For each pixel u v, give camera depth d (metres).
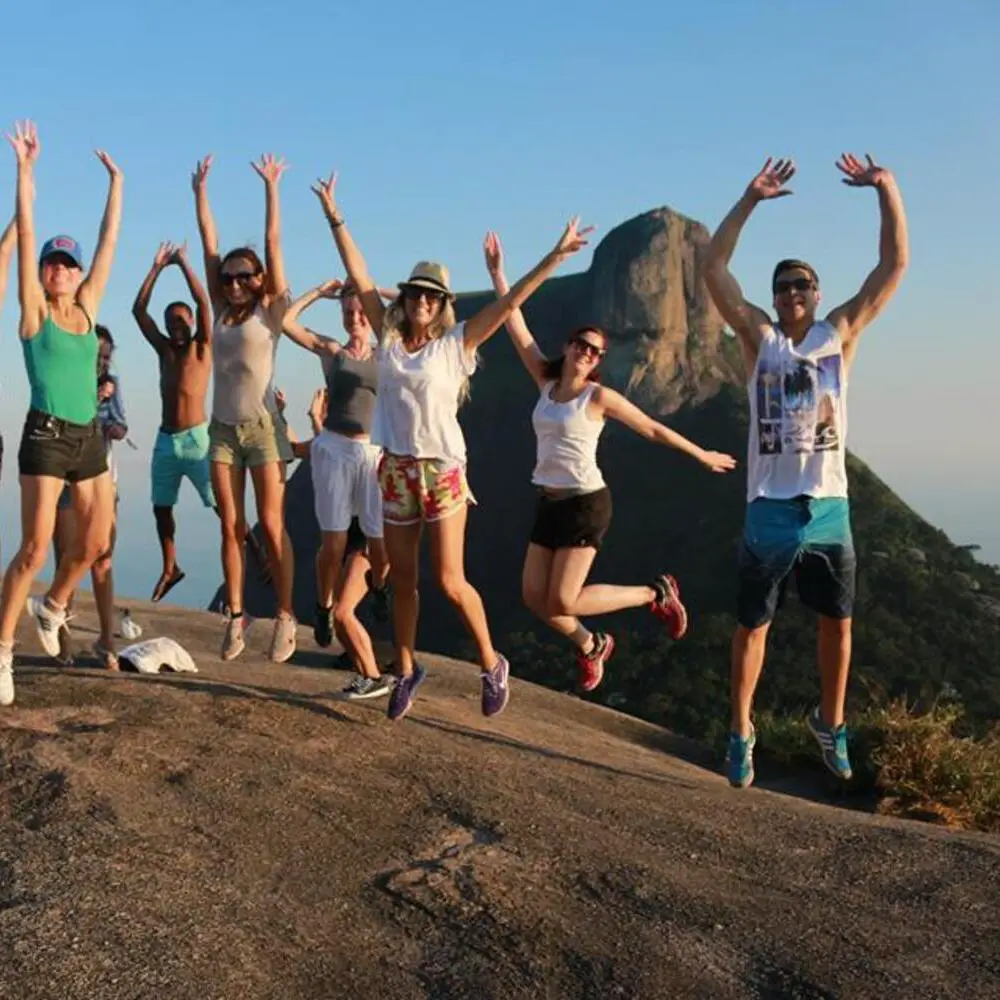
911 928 3.61
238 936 3.50
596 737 7.64
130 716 5.48
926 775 7.20
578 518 6.35
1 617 5.66
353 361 7.56
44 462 5.71
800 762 7.89
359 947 3.51
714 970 3.34
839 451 5.56
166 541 8.65
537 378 6.51
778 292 5.57
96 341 5.94
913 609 66.56
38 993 3.14
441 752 5.39
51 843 4.09
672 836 4.43
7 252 5.82
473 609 5.79
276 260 6.66
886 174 5.55
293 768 4.95
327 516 7.68
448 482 5.58
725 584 77.94
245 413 6.75
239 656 9.20
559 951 3.46
